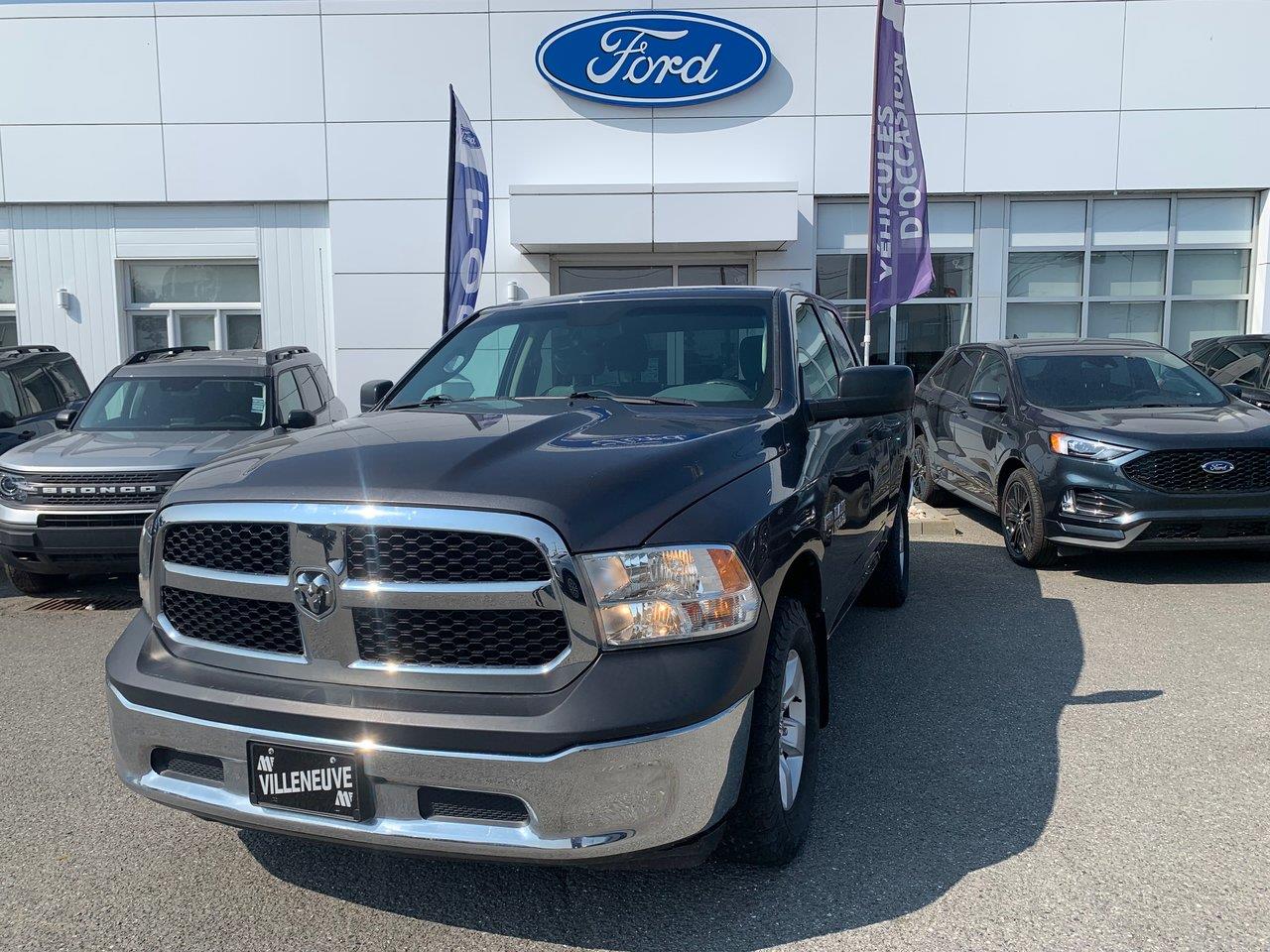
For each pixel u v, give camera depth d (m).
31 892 3.02
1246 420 6.89
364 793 2.43
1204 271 12.95
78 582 7.66
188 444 7.02
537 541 2.38
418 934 2.77
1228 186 12.59
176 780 2.70
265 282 13.13
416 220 12.80
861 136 12.61
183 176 12.89
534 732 2.31
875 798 3.57
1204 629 5.72
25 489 6.56
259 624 2.65
